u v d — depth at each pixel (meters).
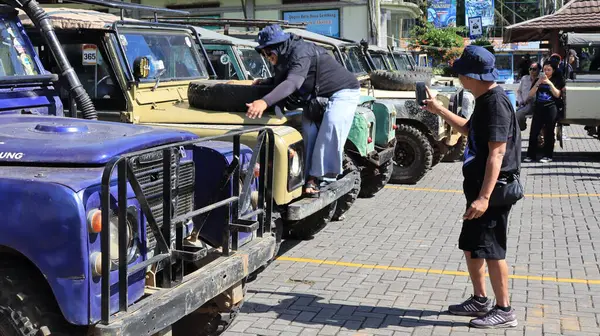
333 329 4.84
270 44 5.77
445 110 4.89
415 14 23.52
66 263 2.96
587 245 6.96
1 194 3.01
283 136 5.54
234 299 4.05
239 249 4.00
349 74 6.22
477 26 31.45
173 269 3.51
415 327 4.86
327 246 7.02
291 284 5.84
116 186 3.18
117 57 6.27
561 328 4.81
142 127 3.99
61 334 3.11
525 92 13.63
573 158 13.17
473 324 4.81
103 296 2.97
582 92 12.33
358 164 8.03
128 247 3.25
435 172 11.64
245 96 6.00
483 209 4.42
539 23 16.52
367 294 5.57
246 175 3.98
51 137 3.58
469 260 4.91
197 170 4.16
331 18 19.45
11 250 3.19
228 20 10.55
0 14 4.79
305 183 6.16
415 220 8.14
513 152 4.50
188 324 4.35
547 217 8.24
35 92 4.73
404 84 10.84
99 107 6.36
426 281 5.88
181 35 7.21
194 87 6.28
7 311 3.06
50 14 6.38
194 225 4.09
